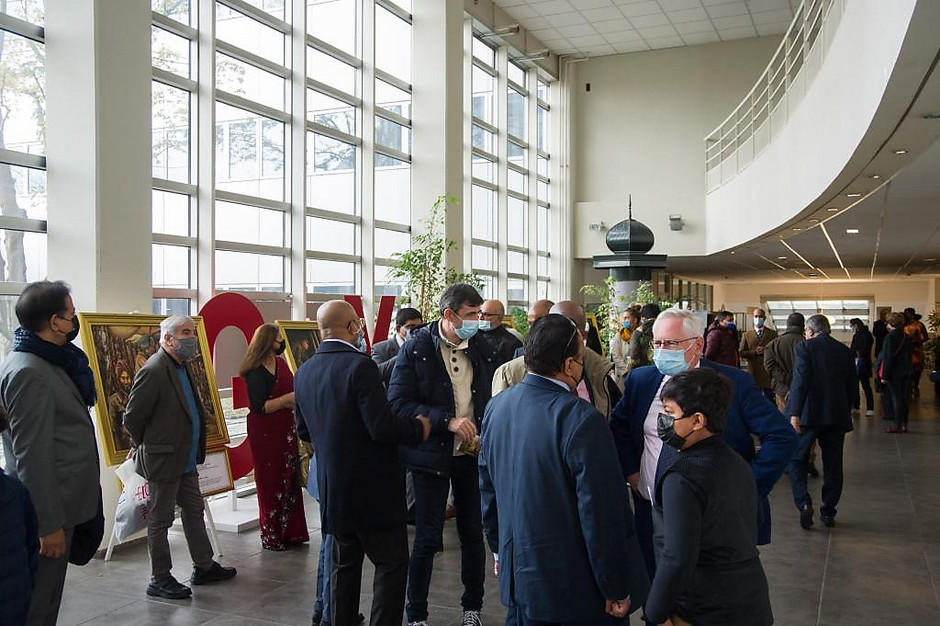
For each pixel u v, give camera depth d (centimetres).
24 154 612
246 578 542
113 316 587
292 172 986
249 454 718
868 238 1491
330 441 374
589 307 1859
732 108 1867
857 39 682
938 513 710
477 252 1554
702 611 250
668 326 326
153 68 774
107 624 462
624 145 1938
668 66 1906
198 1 827
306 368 388
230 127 901
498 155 1611
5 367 356
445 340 448
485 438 303
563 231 1892
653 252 1873
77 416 370
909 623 461
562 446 267
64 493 361
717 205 1714
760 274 2711
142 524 538
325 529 377
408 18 1226
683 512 247
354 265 1115
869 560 577
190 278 826
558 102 1908
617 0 1594
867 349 1450
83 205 608
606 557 260
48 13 614
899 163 754
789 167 1090
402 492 386
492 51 1616
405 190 1229
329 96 1072
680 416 257
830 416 645
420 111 1227
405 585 384
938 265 2272
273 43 973
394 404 432
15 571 258
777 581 532
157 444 501
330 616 392
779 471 317
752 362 1137
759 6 1639
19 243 614
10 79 605
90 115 604
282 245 980
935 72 516
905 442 1097
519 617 287
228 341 786
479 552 446
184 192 812
